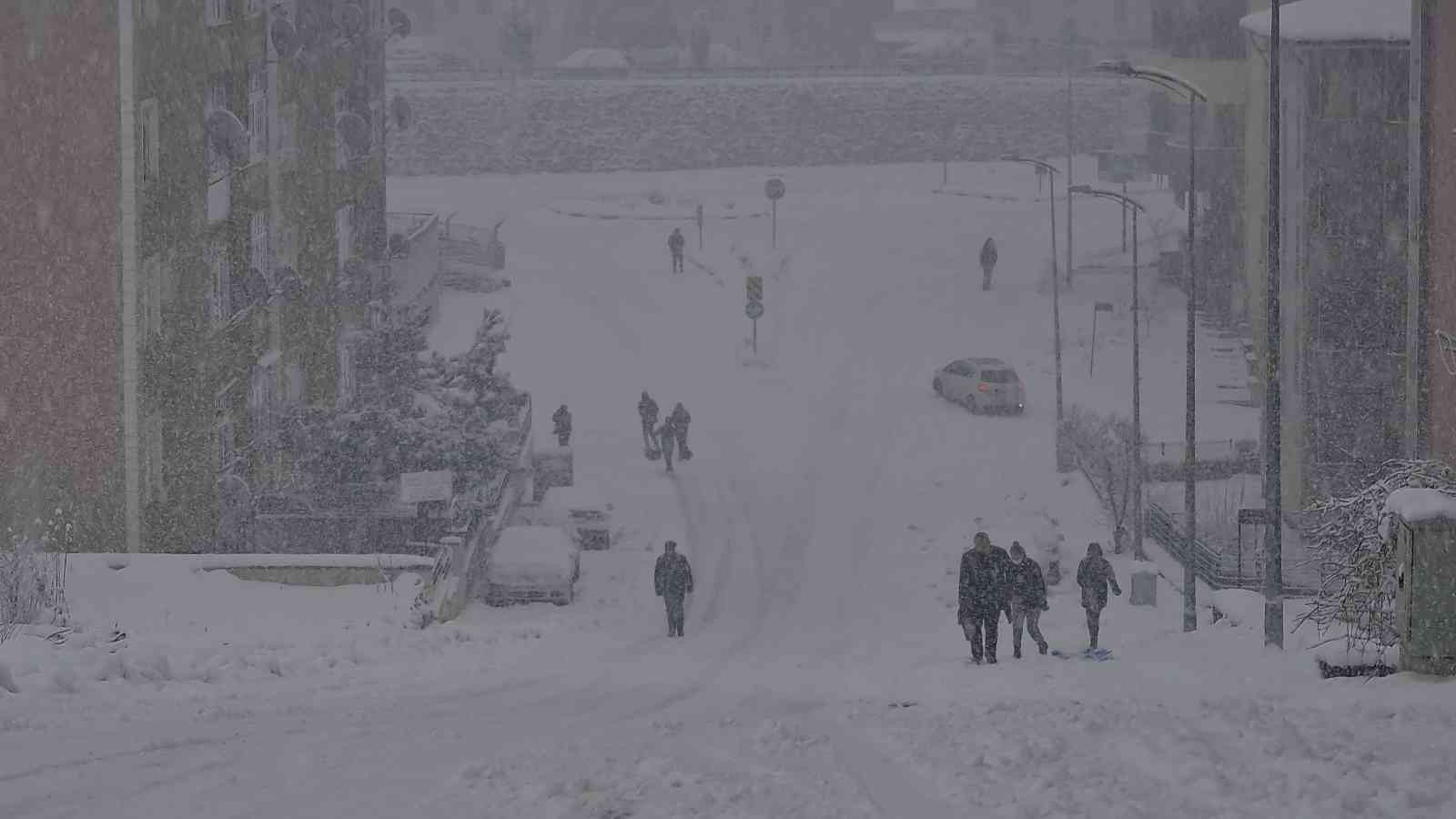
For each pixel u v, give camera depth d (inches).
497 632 1753.2
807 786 754.8
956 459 3319.4
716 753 850.1
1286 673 1195.9
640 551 2667.3
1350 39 2741.1
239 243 2583.7
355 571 1898.4
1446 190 1788.9
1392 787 715.4
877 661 1747.0
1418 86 1843.0
